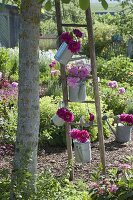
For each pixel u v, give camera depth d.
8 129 6.70
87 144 5.40
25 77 3.67
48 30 30.52
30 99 3.70
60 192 3.70
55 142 7.04
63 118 5.20
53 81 11.73
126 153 6.78
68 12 23.05
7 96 8.36
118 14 22.52
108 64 14.86
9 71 14.77
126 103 9.49
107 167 5.93
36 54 3.66
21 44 3.64
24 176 3.51
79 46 5.05
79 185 4.59
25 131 3.73
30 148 3.69
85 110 7.14
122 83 12.73
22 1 3.60
